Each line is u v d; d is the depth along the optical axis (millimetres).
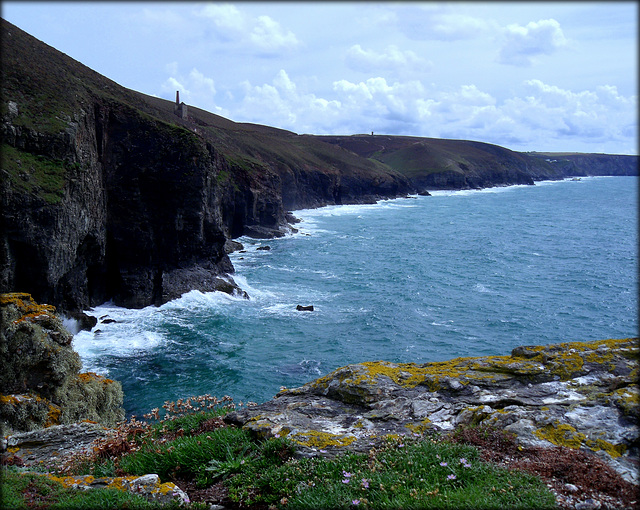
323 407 8242
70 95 35625
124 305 38031
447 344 32344
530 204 137625
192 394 24234
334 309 39562
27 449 9328
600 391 7387
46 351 15109
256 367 27812
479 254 64875
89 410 16047
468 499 5164
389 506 5305
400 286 47281
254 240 72125
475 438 6547
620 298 43375
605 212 117938
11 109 30203
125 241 38312
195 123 104375
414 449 6348
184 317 36375
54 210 28250
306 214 107938
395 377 8734
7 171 27266
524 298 43438
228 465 6809
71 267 31328
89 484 6543
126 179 38625
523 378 8078
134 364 27734
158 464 7266
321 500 5609
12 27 42500
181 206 40375
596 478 5480
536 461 5910
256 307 39688
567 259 61719
